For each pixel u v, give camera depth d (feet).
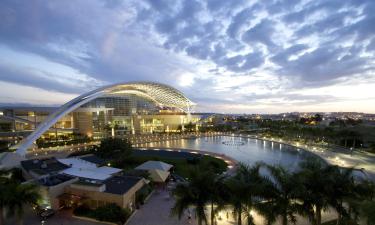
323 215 72.13
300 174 54.70
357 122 490.08
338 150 214.48
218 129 471.21
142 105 447.01
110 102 372.17
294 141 287.89
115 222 66.95
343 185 51.44
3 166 111.34
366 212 43.70
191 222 69.10
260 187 49.98
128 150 147.84
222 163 156.04
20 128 286.87
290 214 51.26
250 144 283.79
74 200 75.00
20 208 58.80
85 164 111.86
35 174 93.40
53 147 226.58
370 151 198.39
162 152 190.90
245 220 68.28
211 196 52.75
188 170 59.00
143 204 82.79
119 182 84.17
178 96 419.95
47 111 312.29
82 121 330.13
